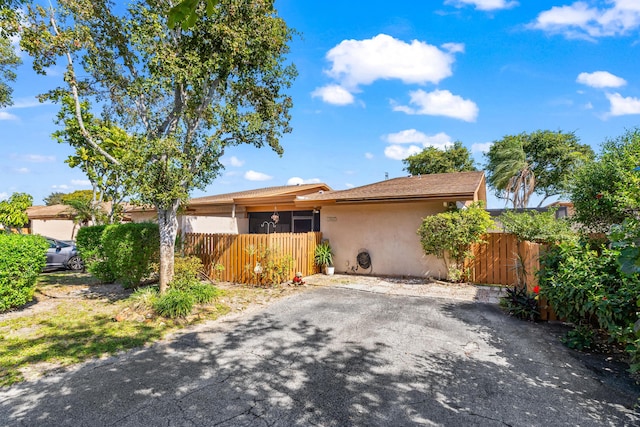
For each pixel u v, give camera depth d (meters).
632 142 5.84
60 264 12.74
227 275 10.05
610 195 5.71
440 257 9.95
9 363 4.17
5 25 5.92
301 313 6.56
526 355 4.41
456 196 9.44
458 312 6.57
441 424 2.88
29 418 2.99
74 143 9.57
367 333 5.35
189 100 8.05
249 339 5.09
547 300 5.83
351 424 2.89
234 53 7.20
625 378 3.71
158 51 6.53
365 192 11.97
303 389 3.52
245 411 3.10
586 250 4.97
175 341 5.01
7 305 6.43
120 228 8.43
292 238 10.48
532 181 21.16
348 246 11.88
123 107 8.69
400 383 3.64
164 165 6.77
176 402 3.26
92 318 6.14
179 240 9.75
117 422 2.93
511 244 9.38
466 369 3.99
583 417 2.95
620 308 3.79
